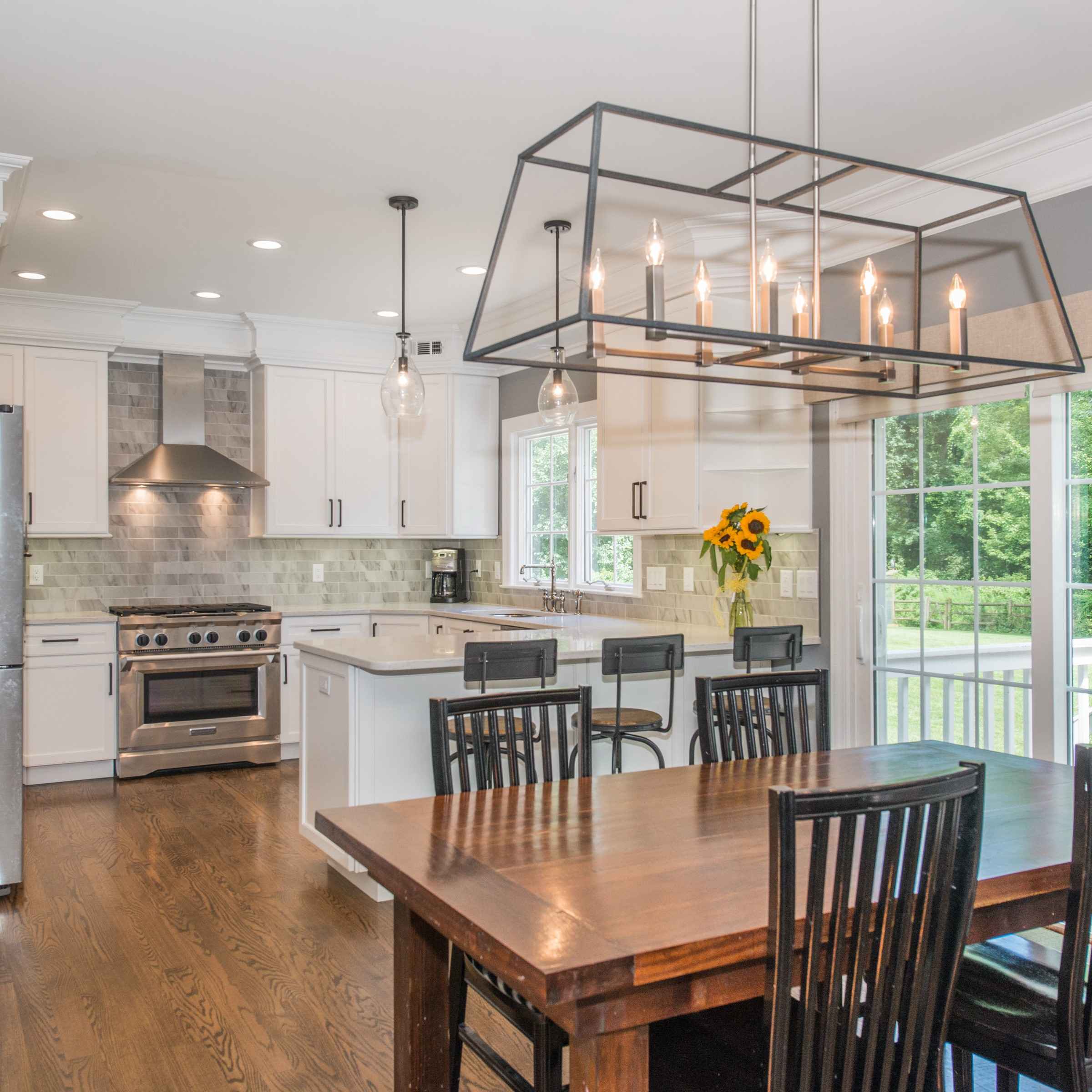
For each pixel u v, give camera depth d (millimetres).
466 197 3709
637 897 1525
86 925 3334
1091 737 3121
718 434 4254
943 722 3648
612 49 2617
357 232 4145
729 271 4059
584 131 3129
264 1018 2693
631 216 3896
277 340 5926
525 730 2393
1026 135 3105
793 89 2854
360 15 2453
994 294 3311
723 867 1678
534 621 5113
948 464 3627
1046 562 3199
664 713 4152
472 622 5527
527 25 2498
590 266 1730
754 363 2174
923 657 3738
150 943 3193
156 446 5957
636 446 4582
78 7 2410
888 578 3902
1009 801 2133
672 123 1781
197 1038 2588
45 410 5406
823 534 4160
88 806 4852
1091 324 2998
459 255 4461
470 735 3766
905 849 1392
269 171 3463
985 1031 1757
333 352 6086
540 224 4004
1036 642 3248
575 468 5809
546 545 6184
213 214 3920
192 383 5965
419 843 1816
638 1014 1361
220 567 6285
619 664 3436
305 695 4070
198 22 2486
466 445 6324
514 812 2035
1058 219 3109
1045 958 1949
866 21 2469
